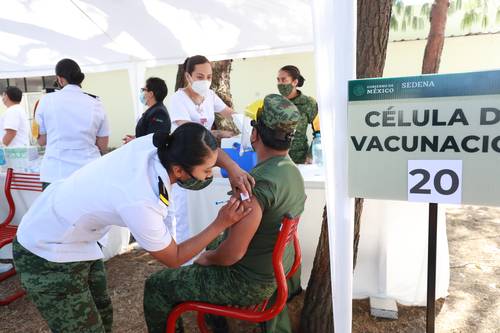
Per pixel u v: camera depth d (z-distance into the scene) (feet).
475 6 22.08
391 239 7.40
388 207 7.27
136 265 10.06
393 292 7.62
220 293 4.89
